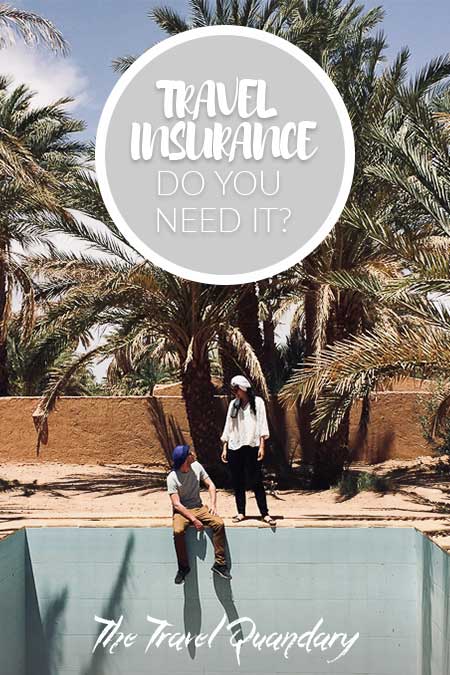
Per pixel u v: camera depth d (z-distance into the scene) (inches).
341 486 626.8
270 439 703.1
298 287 679.7
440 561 338.3
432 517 477.7
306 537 386.9
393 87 577.0
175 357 824.3
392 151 467.5
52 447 804.6
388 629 385.4
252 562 386.0
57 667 389.1
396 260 610.5
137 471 758.5
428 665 358.0
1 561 354.0
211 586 386.0
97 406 806.5
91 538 390.6
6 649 357.7
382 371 444.8
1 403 807.1
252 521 398.3
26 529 391.5
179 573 382.6
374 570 386.6
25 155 550.3
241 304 707.4
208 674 385.4
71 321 637.3
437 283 426.0
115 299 631.2
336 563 386.9
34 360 669.3
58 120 873.5
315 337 588.4
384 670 384.8
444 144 466.0
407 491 606.5
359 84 634.2
